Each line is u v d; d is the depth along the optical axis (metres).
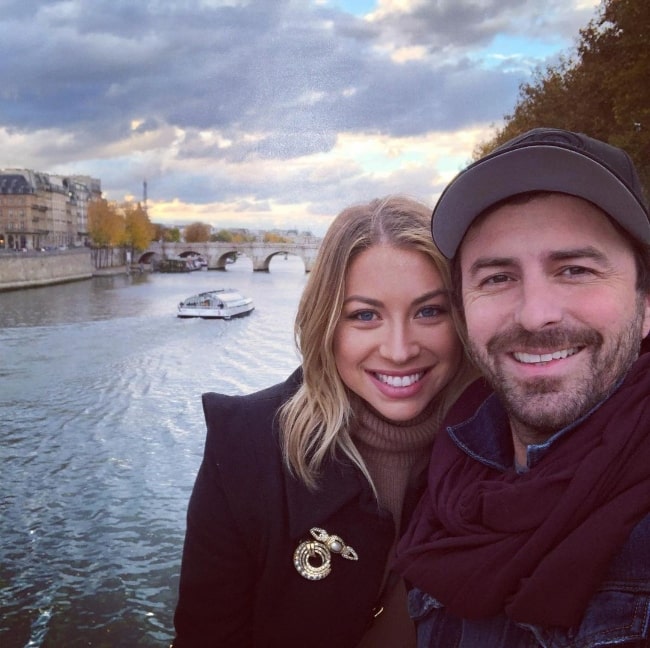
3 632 8.61
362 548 1.76
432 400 1.88
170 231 151.25
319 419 1.76
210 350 31.39
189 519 1.86
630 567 1.07
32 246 117.44
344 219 1.75
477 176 1.25
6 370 26.45
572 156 1.17
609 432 1.15
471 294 1.33
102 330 38.06
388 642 1.81
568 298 1.21
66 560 10.38
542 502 1.17
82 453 15.81
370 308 1.69
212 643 1.85
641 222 1.20
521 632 1.20
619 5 16.88
